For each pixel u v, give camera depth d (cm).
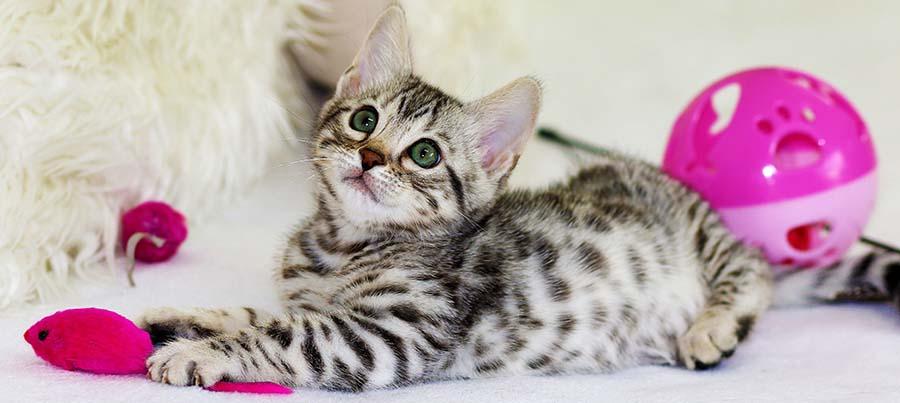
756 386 61
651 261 69
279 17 87
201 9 79
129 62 75
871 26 130
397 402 58
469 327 63
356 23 86
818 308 74
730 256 73
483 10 98
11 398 55
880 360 65
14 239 67
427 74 93
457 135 66
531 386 61
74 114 70
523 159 94
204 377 57
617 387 62
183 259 75
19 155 67
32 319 65
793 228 74
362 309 61
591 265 67
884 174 94
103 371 58
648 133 105
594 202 72
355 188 64
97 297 68
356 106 67
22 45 68
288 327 59
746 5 138
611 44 129
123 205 75
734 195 75
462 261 64
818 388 61
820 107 75
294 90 91
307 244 67
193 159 79
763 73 77
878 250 77
